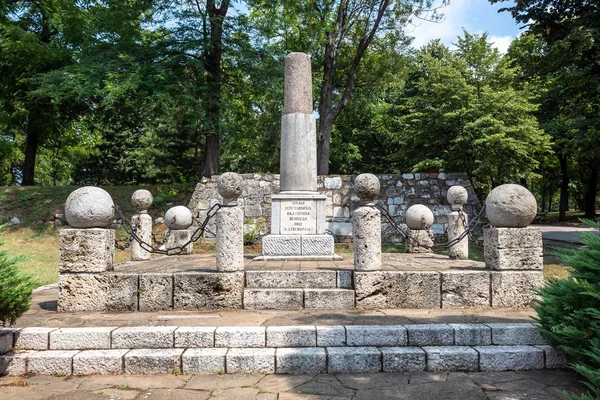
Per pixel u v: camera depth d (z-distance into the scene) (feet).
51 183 126.52
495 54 71.46
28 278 15.66
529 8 43.50
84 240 19.93
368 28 67.46
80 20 65.62
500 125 62.59
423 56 77.36
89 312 19.43
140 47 57.77
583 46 40.40
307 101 31.14
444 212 49.24
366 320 17.35
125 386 13.32
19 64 64.49
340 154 99.30
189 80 57.98
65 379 14.06
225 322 17.06
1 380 13.94
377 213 20.30
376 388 13.08
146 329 15.55
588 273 14.16
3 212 57.11
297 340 15.37
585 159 100.83
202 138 94.32
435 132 71.46
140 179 120.16
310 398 12.33
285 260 28.27
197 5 58.49
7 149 77.05
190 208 49.52
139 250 32.58
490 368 14.61
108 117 66.44
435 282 19.99
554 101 79.25
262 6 59.47
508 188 20.48
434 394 12.66
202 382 13.61
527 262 20.15
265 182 49.93
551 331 14.60
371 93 79.92
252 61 59.06
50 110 70.38
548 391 12.92
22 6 68.39
